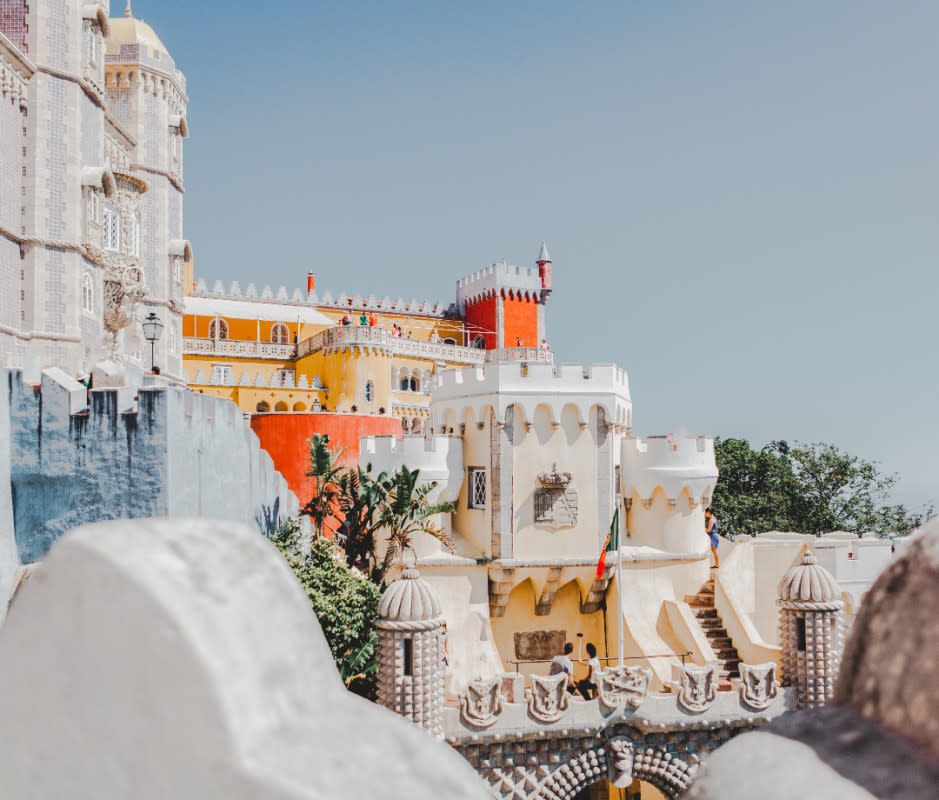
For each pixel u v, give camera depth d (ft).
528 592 112.06
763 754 6.11
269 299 258.78
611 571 109.81
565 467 111.55
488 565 108.58
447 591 106.63
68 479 59.72
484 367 112.98
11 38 112.47
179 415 61.41
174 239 168.25
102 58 126.11
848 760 5.79
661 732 81.41
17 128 110.11
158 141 162.20
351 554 90.27
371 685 78.33
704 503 117.08
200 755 5.73
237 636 6.14
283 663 6.39
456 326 296.30
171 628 5.90
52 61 113.91
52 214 113.09
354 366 213.46
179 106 170.60
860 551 113.91
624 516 119.75
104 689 6.08
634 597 110.93
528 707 77.56
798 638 84.48
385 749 6.14
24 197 111.04
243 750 5.70
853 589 112.06
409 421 225.97
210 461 68.18
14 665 6.48
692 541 115.55
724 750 6.50
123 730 5.98
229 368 208.85
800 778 5.68
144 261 157.79
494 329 283.59
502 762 77.46
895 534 165.27
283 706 6.22
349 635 75.00
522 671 109.81
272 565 7.02
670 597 112.27
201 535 6.84
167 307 161.38
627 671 80.69
